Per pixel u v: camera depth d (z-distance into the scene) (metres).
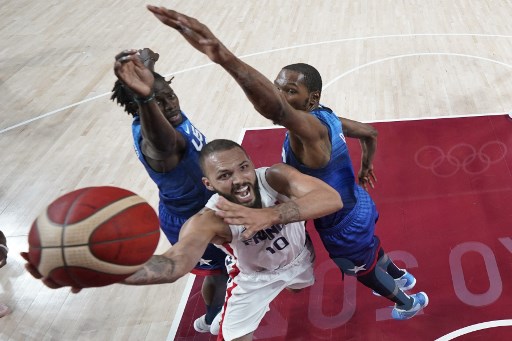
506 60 7.86
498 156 5.63
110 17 10.64
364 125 3.73
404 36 8.91
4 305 4.37
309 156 2.98
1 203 5.69
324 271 4.46
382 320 3.98
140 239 1.99
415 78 7.53
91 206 1.95
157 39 9.44
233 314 3.19
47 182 5.97
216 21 10.12
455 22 9.34
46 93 7.93
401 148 5.94
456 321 3.91
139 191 5.68
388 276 3.66
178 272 2.32
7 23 10.77
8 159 6.46
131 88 2.49
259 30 9.59
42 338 4.10
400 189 5.31
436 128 6.25
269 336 3.97
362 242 3.39
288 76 3.08
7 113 7.49
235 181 2.59
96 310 4.32
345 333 3.92
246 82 2.32
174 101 3.24
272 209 2.39
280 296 4.28
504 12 9.62
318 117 3.05
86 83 8.12
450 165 5.58
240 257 2.97
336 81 7.61
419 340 3.80
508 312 3.93
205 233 2.58
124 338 4.05
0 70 8.79
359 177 4.06
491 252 4.46
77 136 6.81
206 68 8.23
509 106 6.62
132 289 4.50
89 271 1.93
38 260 1.94
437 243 4.62
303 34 9.28
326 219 3.33
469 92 7.05
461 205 5.01
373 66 7.97
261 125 6.66
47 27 10.41
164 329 4.10
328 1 10.70
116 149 6.46
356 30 9.29
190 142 3.32
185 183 3.37
